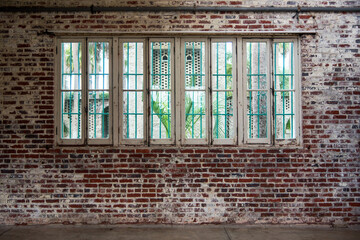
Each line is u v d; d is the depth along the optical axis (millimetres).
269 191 4566
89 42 4680
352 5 4656
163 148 4555
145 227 4469
